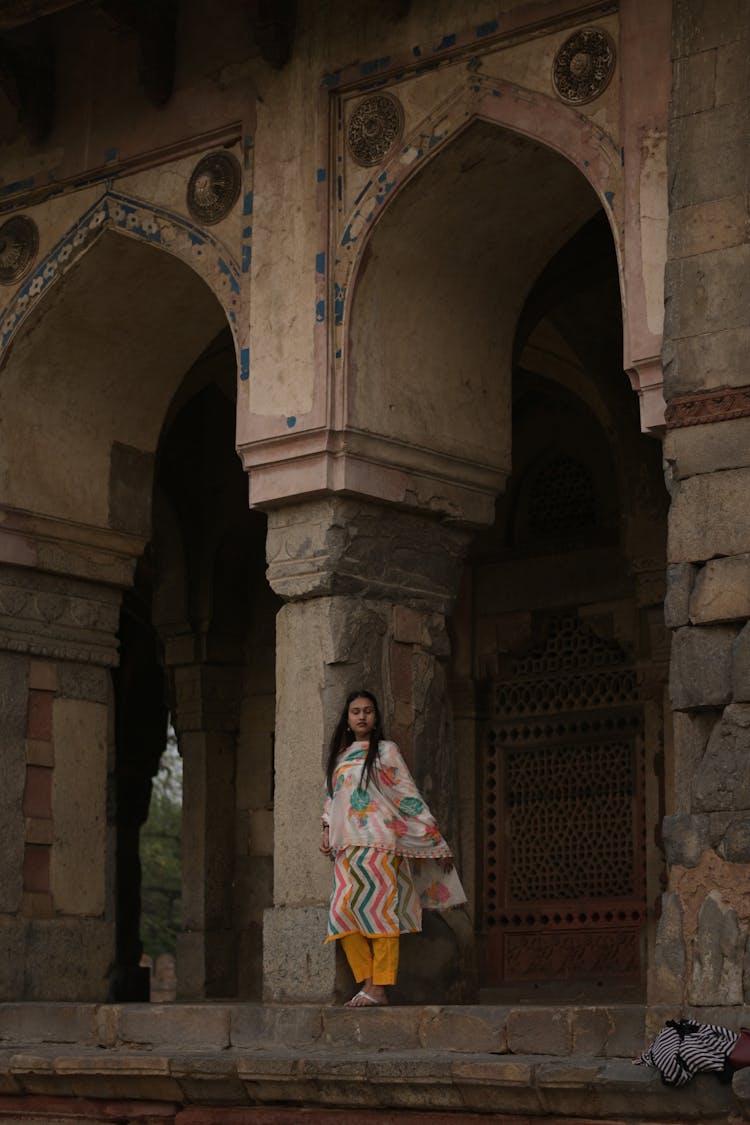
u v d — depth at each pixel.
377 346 8.75
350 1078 7.09
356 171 8.76
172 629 14.00
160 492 13.98
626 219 7.72
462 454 9.05
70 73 10.02
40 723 10.12
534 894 12.59
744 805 6.67
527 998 12.12
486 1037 7.27
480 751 13.03
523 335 11.05
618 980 11.97
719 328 7.07
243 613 14.08
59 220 9.96
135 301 10.13
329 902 8.28
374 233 8.66
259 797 13.75
